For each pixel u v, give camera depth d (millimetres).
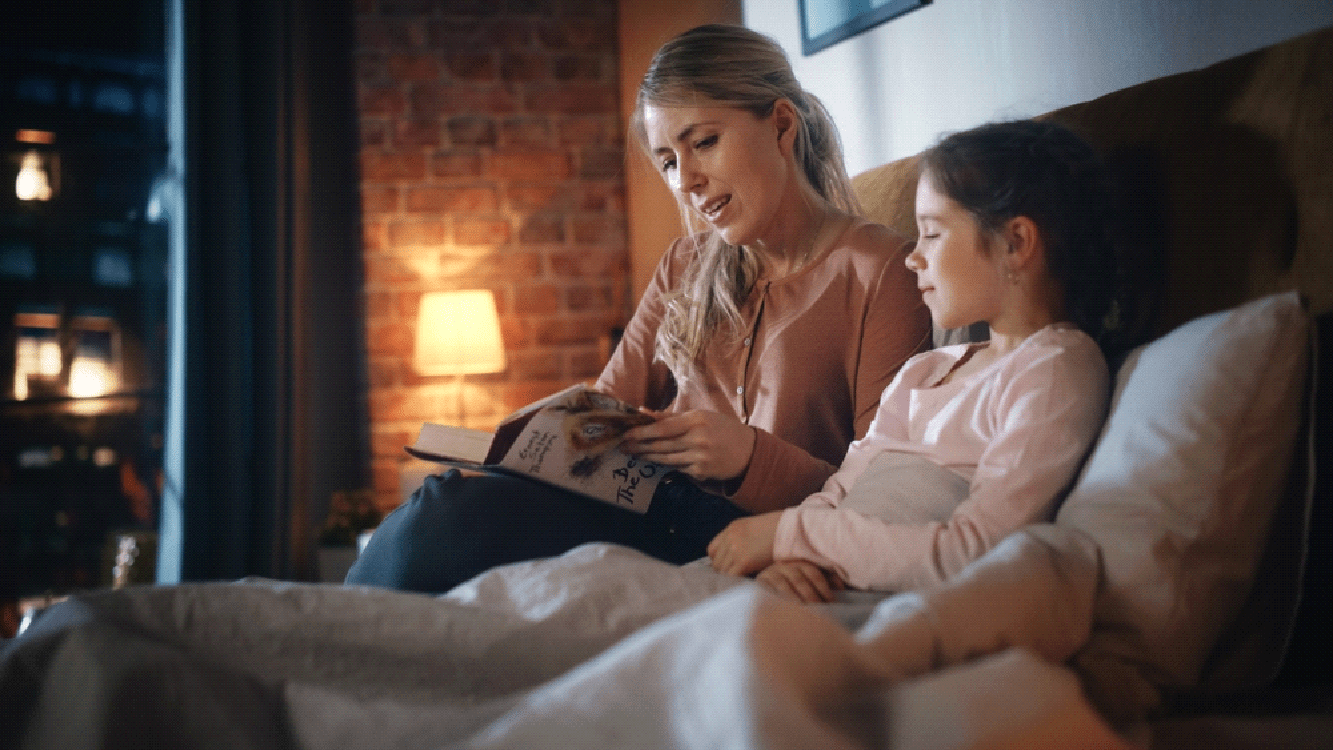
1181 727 704
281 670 691
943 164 1001
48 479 3273
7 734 636
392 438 3539
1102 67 1416
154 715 621
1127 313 1013
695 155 1386
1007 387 916
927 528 859
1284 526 764
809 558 915
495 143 3629
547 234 3645
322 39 3686
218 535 3172
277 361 3270
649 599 738
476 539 1089
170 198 3391
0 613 3189
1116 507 747
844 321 1405
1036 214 967
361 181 3566
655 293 1669
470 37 3637
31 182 3287
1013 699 455
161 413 3406
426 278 3578
